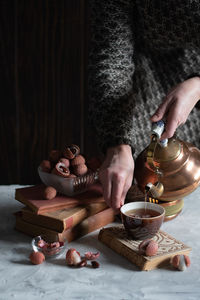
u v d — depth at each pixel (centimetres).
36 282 92
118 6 125
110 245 105
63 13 204
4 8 202
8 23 205
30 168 227
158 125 105
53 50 209
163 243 103
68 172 114
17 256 101
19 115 219
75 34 207
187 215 120
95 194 116
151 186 106
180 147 111
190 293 88
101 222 115
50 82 214
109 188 107
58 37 207
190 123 150
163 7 123
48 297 87
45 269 96
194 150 115
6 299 86
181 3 120
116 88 121
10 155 224
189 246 103
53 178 114
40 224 108
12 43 208
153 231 103
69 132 221
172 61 142
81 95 215
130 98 123
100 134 117
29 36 207
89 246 106
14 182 229
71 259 97
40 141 222
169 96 109
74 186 113
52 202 110
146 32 131
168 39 129
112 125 116
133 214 107
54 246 101
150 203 108
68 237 107
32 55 210
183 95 108
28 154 225
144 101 144
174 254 99
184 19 123
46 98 216
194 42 127
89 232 112
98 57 125
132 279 93
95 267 97
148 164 109
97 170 119
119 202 107
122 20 126
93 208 113
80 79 213
